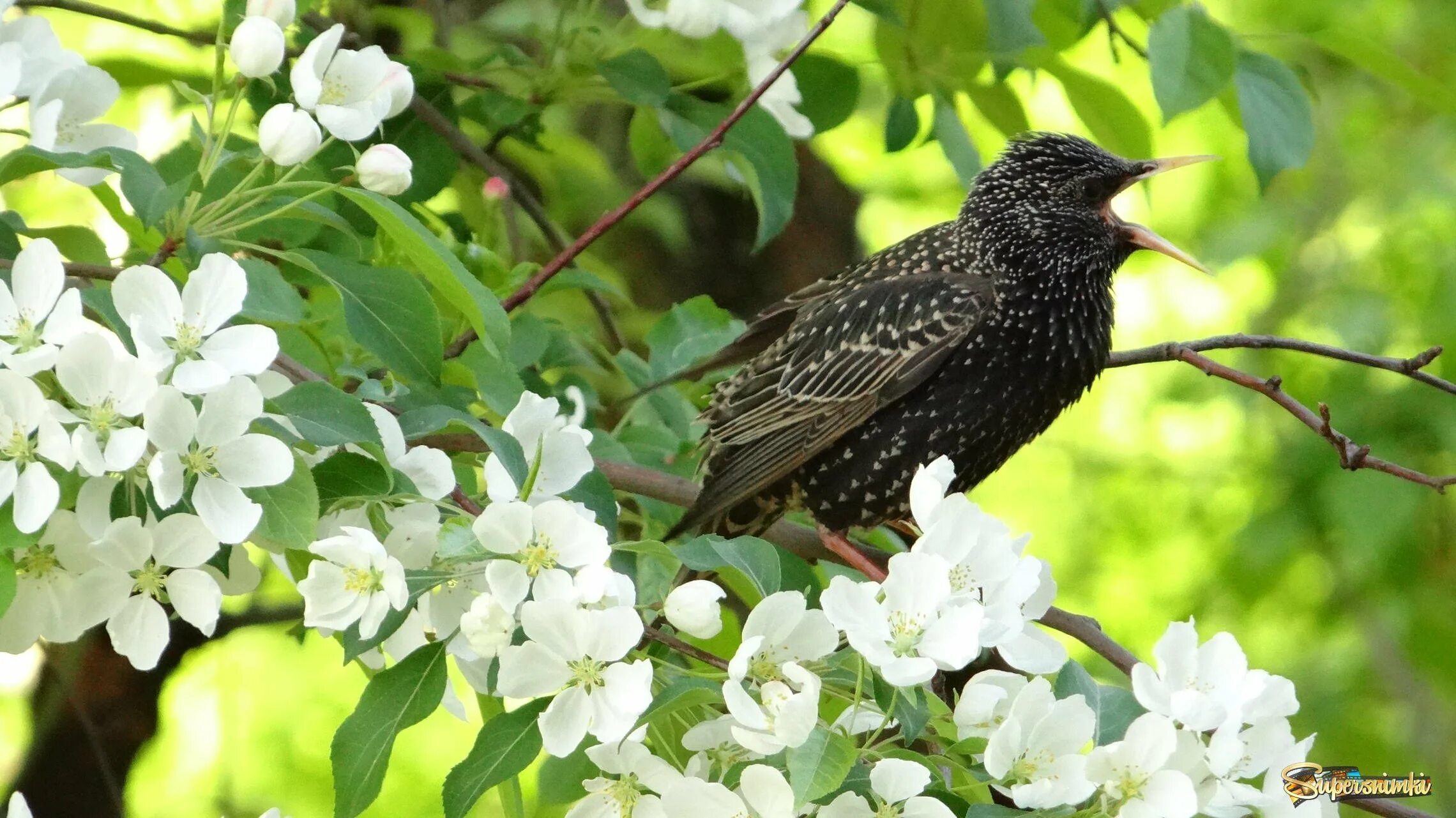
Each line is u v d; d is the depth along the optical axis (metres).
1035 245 9.21
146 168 5.26
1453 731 16.75
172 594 4.77
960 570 4.67
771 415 9.13
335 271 5.57
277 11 5.42
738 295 14.05
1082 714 4.42
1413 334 15.29
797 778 4.14
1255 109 7.96
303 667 13.40
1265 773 4.86
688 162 6.89
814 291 9.67
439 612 4.93
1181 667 4.59
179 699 12.80
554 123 10.83
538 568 4.50
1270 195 17.48
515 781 5.34
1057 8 9.16
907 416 9.12
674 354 8.95
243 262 5.57
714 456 9.21
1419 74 8.52
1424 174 16.50
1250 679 4.60
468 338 7.02
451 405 6.48
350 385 7.17
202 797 12.88
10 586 4.42
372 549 4.55
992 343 9.09
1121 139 9.20
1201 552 17.50
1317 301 16.30
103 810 8.98
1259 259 17.06
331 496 5.01
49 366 4.45
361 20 9.93
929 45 8.93
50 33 5.61
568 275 7.81
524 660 4.42
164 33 8.04
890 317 9.09
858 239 14.84
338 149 7.80
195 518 4.68
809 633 4.50
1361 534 14.18
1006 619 4.64
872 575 9.07
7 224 6.00
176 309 4.61
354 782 4.82
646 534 8.52
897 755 4.48
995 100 9.20
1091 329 9.34
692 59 8.99
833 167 14.27
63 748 8.94
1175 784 4.29
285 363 5.57
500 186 8.16
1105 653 6.81
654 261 13.83
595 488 5.48
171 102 9.68
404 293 5.60
